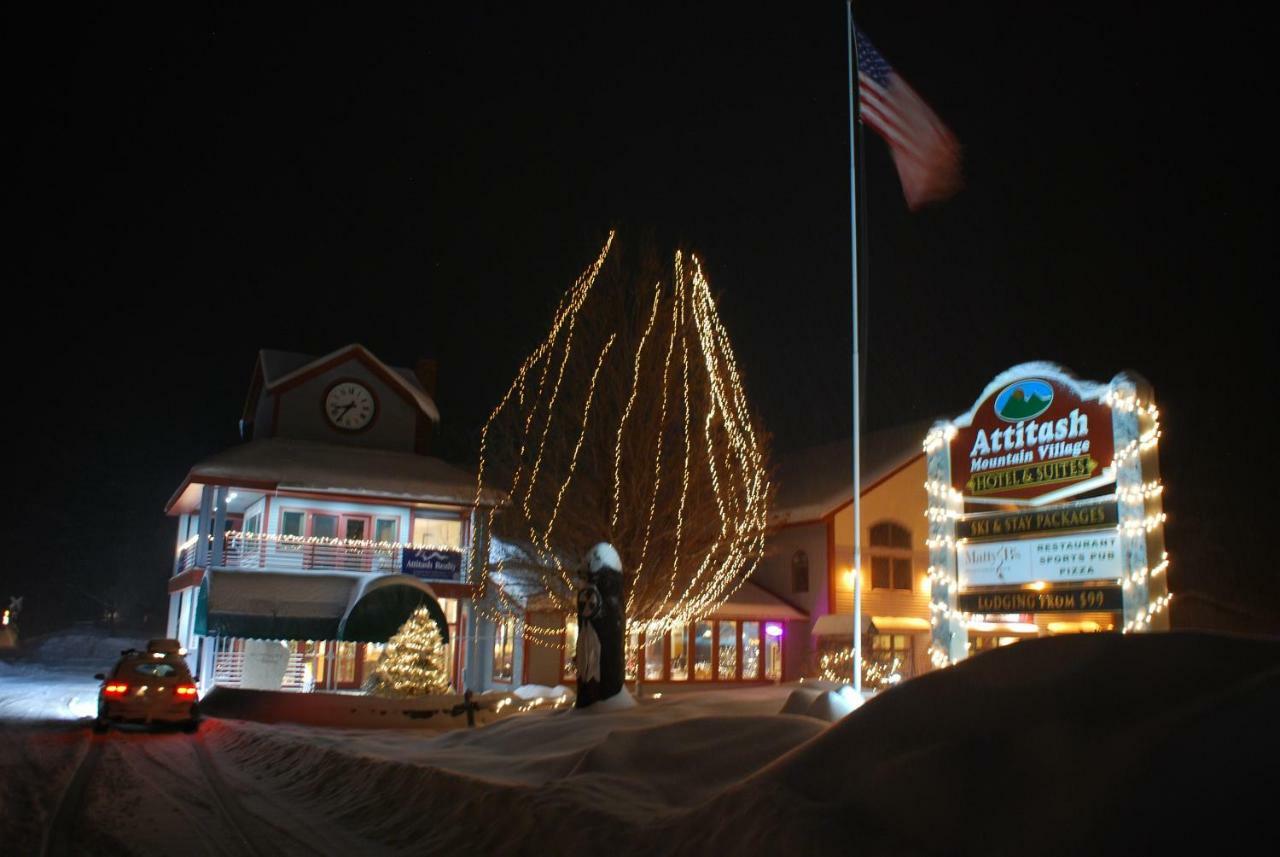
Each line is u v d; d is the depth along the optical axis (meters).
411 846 9.32
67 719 22.84
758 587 40.81
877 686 33.56
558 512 27.48
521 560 30.05
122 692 19.92
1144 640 5.92
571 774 9.80
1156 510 17.70
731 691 24.16
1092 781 4.96
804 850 5.95
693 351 25.91
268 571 29.78
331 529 33.31
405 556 32.53
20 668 45.50
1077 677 5.91
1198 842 4.20
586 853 7.55
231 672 30.59
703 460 25.61
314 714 22.23
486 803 9.41
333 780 12.90
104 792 12.50
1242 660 5.35
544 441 27.61
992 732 5.91
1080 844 4.62
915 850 5.47
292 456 33.22
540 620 33.72
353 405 36.28
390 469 34.00
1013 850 4.96
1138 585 17.39
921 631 38.59
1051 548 18.73
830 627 36.78
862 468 41.47
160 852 9.12
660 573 24.97
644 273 26.28
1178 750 4.72
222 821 10.71
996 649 6.73
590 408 26.00
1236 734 4.59
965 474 20.61
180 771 14.70
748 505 26.69
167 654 21.25
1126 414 17.83
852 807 6.15
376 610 28.73
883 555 39.28
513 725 14.88
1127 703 5.48
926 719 6.48
